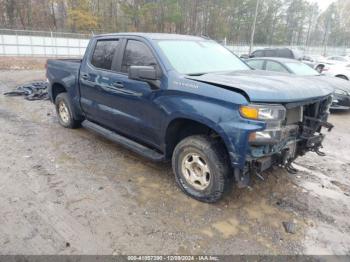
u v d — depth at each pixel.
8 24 38.00
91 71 4.36
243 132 2.54
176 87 3.03
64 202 3.07
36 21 40.19
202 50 3.87
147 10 41.41
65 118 5.55
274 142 2.62
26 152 4.37
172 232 2.66
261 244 2.57
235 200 3.23
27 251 2.37
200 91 2.81
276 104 2.63
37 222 2.73
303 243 2.61
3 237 2.52
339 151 5.12
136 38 3.71
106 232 2.63
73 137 5.10
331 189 3.64
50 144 4.73
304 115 3.37
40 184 3.43
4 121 5.96
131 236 2.59
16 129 5.45
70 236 2.56
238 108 2.56
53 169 3.84
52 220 2.77
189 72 3.32
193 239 2.59
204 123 2.80
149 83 3.29
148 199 3.19
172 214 2.93
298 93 2.82
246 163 2.73
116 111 3.97
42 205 3.00
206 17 48.91
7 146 4.58
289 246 2.56
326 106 3.48
